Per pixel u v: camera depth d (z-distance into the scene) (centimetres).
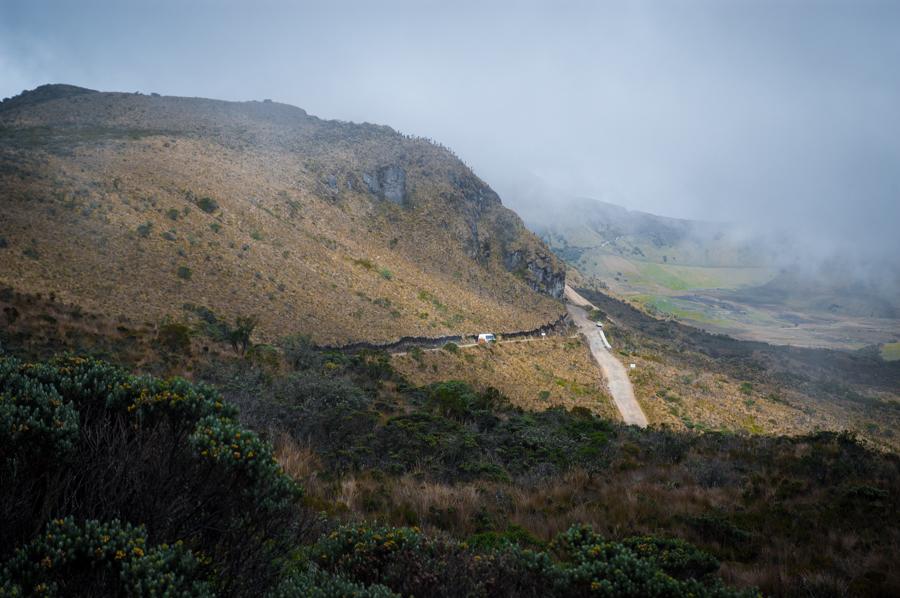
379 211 11644
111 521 425
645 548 665
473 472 1355
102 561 383
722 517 954
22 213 4625
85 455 489
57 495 434
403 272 9238
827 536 916
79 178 5881
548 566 555
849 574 733
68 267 4150
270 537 504
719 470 1374
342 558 535
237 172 9100
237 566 450
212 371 2553
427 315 7525
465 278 10888
